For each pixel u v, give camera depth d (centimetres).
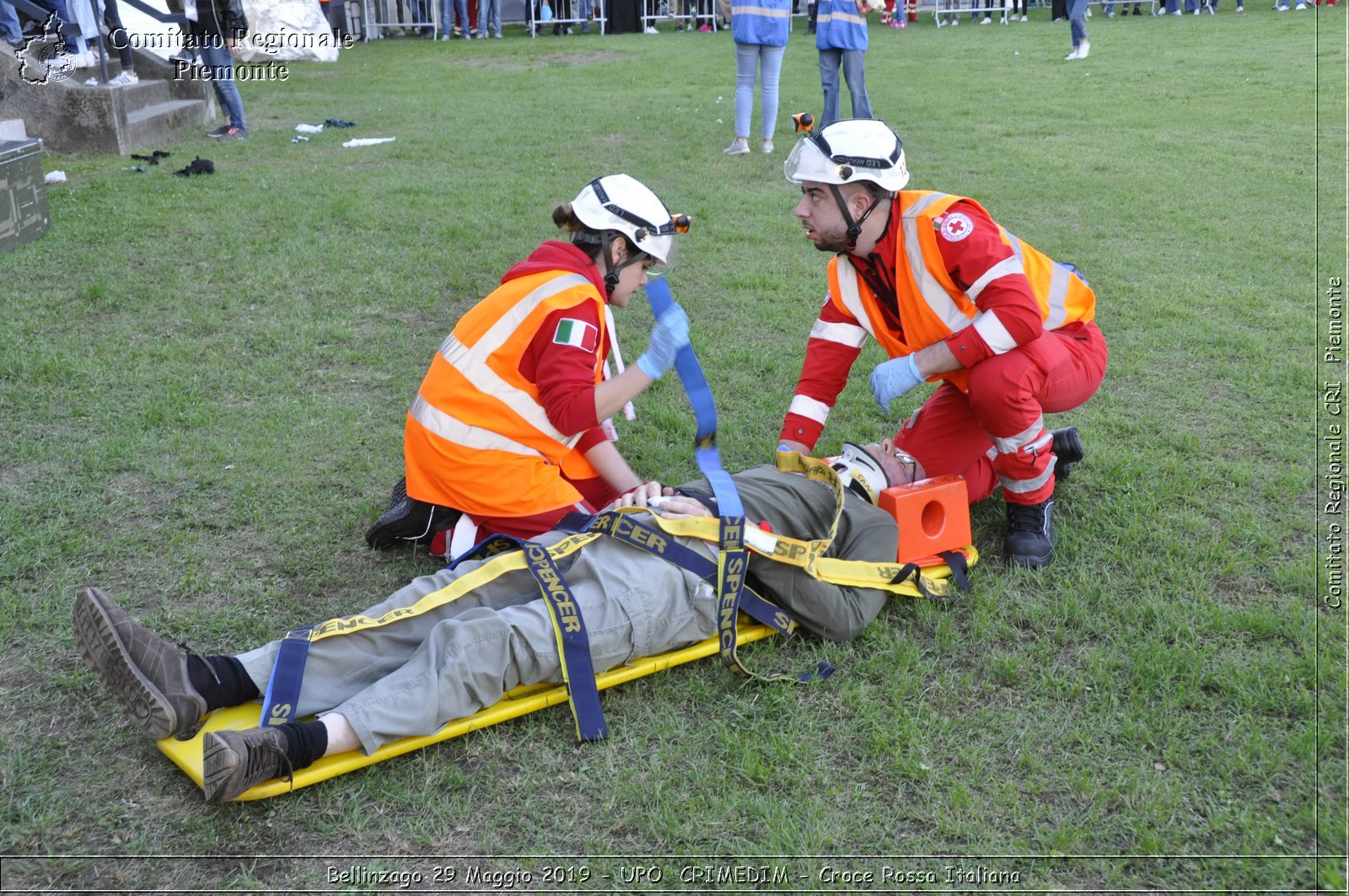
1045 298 341
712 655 295
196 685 250
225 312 564
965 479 353
